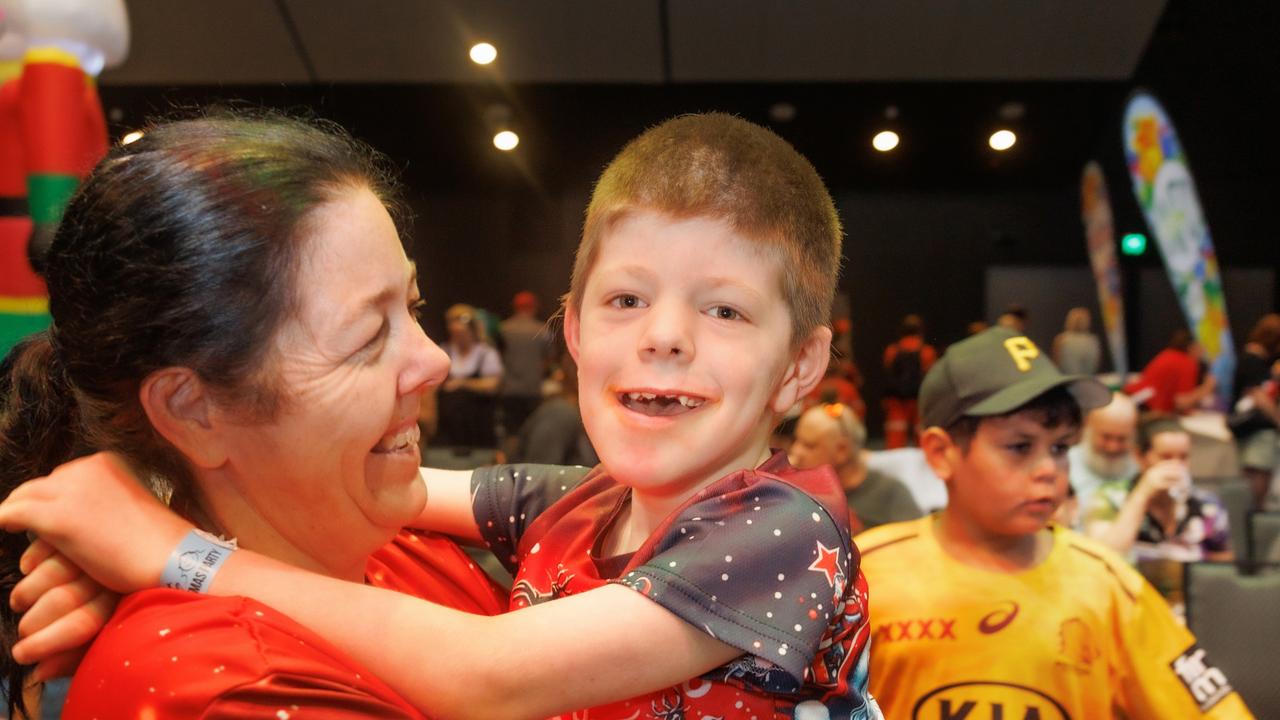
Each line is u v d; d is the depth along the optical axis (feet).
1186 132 37.06
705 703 3.04
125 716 2.49
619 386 3.20
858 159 38.17
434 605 2.88
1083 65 33.47
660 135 3.37
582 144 35.91
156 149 2.75
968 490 6.23
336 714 2.55
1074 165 38.01
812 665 3.14
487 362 23.95
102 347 2.69
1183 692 6.05
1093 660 6.01
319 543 3.03
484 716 2.77
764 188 3.23
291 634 2.64
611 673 2.84
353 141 3.27
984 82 34.37
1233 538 11.47
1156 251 39.75
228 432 2.80
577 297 3.51
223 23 29.94
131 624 2.63
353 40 31.40
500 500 3.94
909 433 32.09
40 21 8.26
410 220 3.27
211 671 2.48
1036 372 6.15
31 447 3.03
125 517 2.78
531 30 31.68
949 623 6.10
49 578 2.80
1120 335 26.78
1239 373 24.26
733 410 3.17
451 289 39.11
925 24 31.91
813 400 15.37
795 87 34.35
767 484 3.18
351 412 2.82
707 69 33.37
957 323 40.98
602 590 2.97
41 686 3.26
